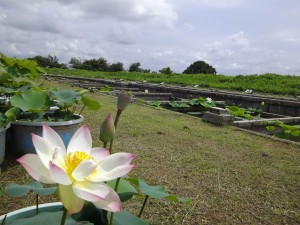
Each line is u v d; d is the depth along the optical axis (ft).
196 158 13.53
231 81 68.59
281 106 31.89
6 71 14.29
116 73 108.68
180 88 47.85
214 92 41.55
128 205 8.74
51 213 3.95
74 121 12.23
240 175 11.84
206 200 9.51
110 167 3.02
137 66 146.92
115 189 4.11
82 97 13.24
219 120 22.08
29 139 11.66
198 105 36.78
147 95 43.65
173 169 11.98
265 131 24.48
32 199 8.77
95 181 2.84
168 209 8.73
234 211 8.98
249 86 55.01
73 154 3.04
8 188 4.64
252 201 9.70
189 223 8.10
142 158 12.98
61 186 2.70
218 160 13.56
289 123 26.20
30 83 14.64
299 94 44.98
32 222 3.74
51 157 2.92
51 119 13.12
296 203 9.71
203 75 83.97
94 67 159.94
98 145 14.25
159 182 10.59
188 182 10.82
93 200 2.57
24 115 13.19
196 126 21.02
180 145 15.60
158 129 18.92
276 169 12.85
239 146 16.25
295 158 14.60
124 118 21.88
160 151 14.20
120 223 4.04
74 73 112.16
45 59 161.17
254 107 35.09
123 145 14.69
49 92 13.25
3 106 13.62
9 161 11.35
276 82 58.95
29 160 2.76
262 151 15.51
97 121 19.86
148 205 8.86
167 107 35.40
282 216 8.88
